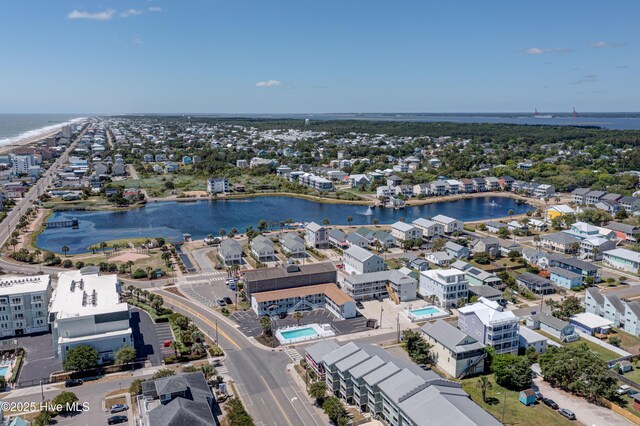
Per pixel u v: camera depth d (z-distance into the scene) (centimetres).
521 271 18025
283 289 14912
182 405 8256
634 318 13150
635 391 10262
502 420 9169
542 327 13288
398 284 15138
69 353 10681
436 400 8338
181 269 17975
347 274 17612
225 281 16762
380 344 12325
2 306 12462
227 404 9519
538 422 9150
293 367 11188
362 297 15325
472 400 9044
